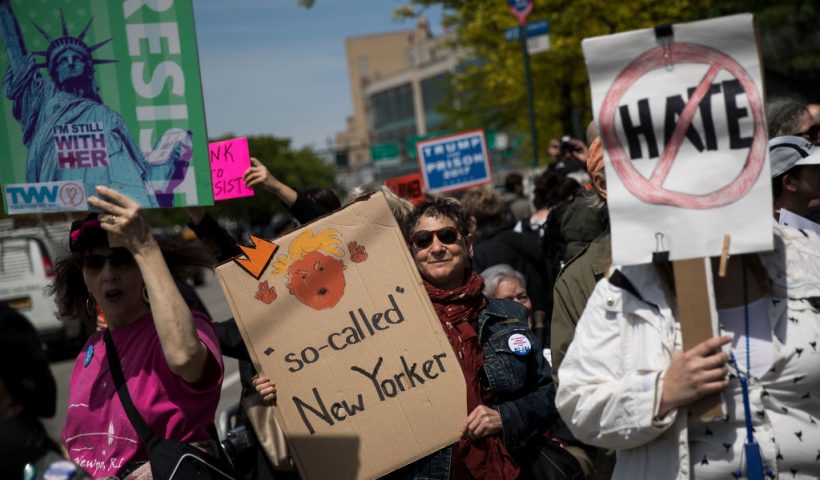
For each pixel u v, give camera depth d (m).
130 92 2.73
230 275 3.38
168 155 2.73
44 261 14.11
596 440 2.41
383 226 3.40
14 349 1.96
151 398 2.89
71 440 2.99
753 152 2.20
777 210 3.08
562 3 18.19
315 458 3.33
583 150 8.62
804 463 2.31
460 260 3.60
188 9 2.70
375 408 3.33
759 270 2.35
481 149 12.33
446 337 3.35
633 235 2.25
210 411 2.96
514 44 18.59
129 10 2.72
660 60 2.24
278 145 72.56
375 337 3.36
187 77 2.71
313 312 3.38
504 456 3.32
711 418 2.28
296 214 5.00
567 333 3.01
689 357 2.22
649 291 2.35
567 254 4.97
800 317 2.34
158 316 2.73
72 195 2.77
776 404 2.32
